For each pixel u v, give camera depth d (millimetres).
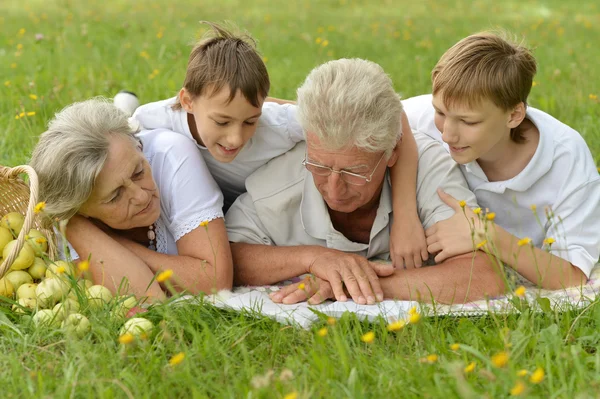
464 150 3266
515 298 2861
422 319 2738
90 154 2988
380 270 3189
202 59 3225
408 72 7250
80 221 3219
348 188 3084
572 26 10617
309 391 2346
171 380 2420
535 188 3416
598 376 2377
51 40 8430
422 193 3410
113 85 6242
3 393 2414
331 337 2732
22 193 3453
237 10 12281
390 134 2994
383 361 2504
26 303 3033
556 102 5793
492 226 3189
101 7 12336
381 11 12547
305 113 2943
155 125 3611
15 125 5094
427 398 2291
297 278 3434
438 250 3303
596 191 3330
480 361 2529
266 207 3439
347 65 3023
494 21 11195
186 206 3287
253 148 3482
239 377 2482
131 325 2760
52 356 2643
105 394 2316
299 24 10648
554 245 3316
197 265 3211
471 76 3100
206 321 2906
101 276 3158
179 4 12969
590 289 3162
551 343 2596
